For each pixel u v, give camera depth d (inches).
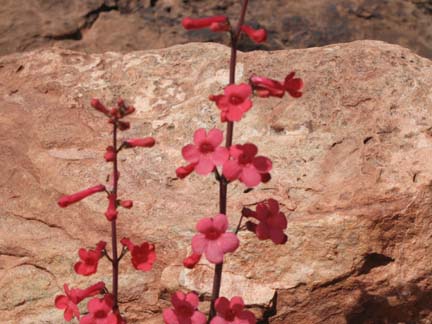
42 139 22.8
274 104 22.6
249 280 20.7
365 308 21.1
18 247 21.6
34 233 21.8
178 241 20.9
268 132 22.3
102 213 21.5
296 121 22.3
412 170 21.2
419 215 20.8
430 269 20.8
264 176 17.1
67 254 21.4
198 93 23.3
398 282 20.9
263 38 16.8
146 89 23.7
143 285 21.1
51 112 23.5
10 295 21.3
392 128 22.0
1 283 21.4
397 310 21.2
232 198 21.4
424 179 20.9
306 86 22.8
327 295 20.9
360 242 20.7
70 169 22.2
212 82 23.4
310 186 21.3
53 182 22.1
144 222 21.2
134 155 22.3
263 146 22.0
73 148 22.7
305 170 21.6
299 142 22.0
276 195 21.3
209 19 17.0
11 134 23.2
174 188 21.8
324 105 22.5
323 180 21.4
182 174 17.4
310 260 20.7
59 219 21.8
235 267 20.8
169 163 22.1
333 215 20.7
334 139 21.9
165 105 23.3
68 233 21.6
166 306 21.0
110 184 21.8
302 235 20.7
